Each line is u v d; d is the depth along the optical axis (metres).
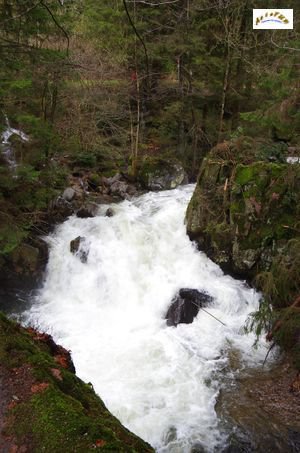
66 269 10.08
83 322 8.50
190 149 15.86
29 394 2.91
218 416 5.79
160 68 15.08
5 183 8.44
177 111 15.05
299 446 5.28
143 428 5.60
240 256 8.81
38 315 8.74
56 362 3.39
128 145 15.65
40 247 10.12
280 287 7.12
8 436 2.68
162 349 7.33
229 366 6.83
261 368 6.75
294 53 9.04
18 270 9.76
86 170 14.11
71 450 2.50
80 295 9.61
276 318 6.80
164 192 13.33
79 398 3.13
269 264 8.45
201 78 14.95
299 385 6.21
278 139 10.02
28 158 9.98
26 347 3.35
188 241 10.18
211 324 7.91
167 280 9.27
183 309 8.11
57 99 12.26
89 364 6.93
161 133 16.00
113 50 14.13
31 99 10.20
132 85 14.44
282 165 8.66
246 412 5.84
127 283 9.45
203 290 8.59
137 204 12.33
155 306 8.77
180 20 13.31
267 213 8.55
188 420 5.73
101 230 10.75
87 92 13.51
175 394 6.23
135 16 12.57
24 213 9.52
